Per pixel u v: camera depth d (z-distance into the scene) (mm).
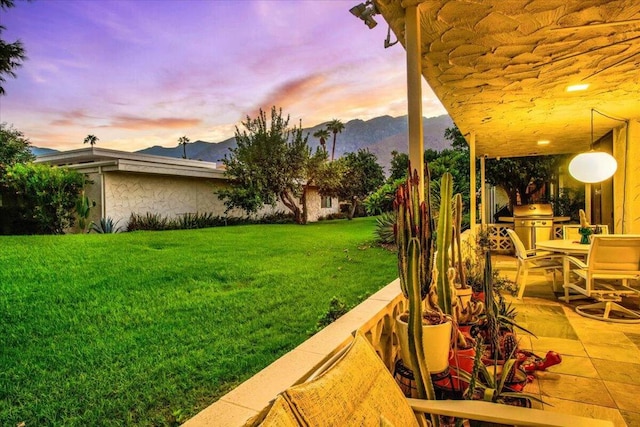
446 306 2016
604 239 3607
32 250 7531
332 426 917
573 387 2355
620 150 5664
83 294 4730
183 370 2783
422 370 1520
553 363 2428
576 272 4078
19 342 3301
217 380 2639
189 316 3984
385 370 1250
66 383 2605
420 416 1306
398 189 1932
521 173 11305
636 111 4738
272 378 1380
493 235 8680
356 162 22234
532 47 2785
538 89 3787
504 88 3738
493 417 1203
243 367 2820
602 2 2174
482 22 2410
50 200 10680
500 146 7480
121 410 2303
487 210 13328
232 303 4438
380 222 9633
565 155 10641
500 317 2271
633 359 2734
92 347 3186
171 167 12891
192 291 4965
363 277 5816
